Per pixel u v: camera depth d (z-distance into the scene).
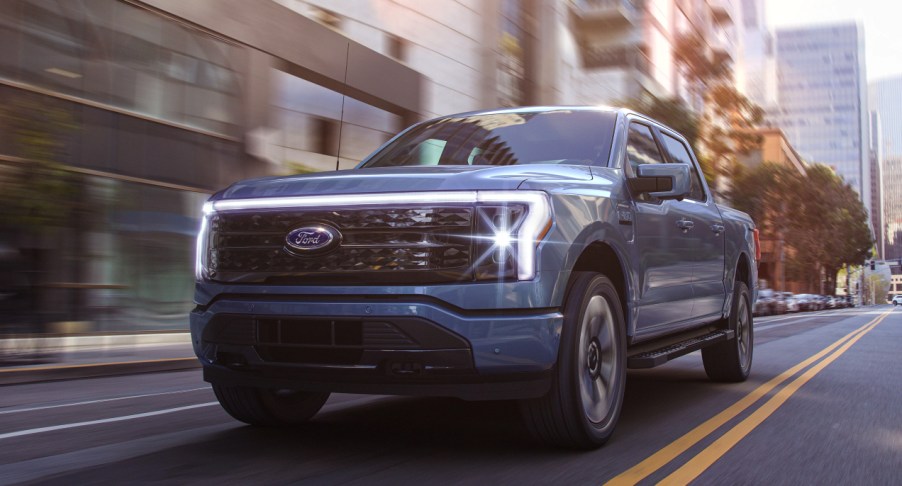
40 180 9.46
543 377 3.54
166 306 12.82
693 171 6.06
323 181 3.69
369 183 3.58
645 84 33.88
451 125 5.28
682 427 4.61
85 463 3.64
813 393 6.20
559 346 3.60
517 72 24.30
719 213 6.27
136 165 12.34
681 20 41.12
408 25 19.27
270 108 14.84
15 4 10.67
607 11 29.27
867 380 7.15
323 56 15.88
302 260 3.53
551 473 3.44
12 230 10.25
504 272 3.38
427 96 19.44
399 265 3.40
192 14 13.25
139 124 12.41
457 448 3.93
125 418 5.04
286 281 3.57
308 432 4.33
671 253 4.96
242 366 3.67
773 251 65.75
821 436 4.47
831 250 72.00
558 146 4.65
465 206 3.42
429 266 3.38
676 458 3.79
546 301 3.46
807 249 66.06
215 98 13.80
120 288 11.42
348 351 3.44
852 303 92.81
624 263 4.21
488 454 3.80
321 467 3.53
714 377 6.73
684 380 6.89
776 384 6.70
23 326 10.35
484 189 3.45
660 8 36.81
